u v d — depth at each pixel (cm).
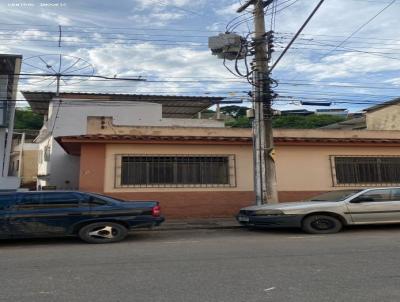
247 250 850
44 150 2611
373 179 1675
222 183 1572
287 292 535
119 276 632
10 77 1817
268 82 1379
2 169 1764
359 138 1644
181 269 675
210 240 1021
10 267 711
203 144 1565
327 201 1175
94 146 1495
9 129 1794
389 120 2802
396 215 1150
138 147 1520
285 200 1592
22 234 977
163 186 1520
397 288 547
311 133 1748
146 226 1033
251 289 552
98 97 2639
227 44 1372
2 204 980
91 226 1009
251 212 1173
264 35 1373
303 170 1625
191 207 1529
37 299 518
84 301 508
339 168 1662
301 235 1086
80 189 1466
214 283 584
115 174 1491
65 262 751
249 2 1392
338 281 586
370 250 830
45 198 1005
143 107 2606
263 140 1364
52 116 2441
